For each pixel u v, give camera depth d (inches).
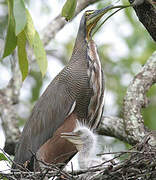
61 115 491.8
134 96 483.2
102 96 494.3
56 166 441.1
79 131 454.3
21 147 502.0
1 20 622.2
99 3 548.4
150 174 391.9
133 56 637.9
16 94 565.6
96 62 496.1
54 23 601.6
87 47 501.0
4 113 553.0
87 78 493.0
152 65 497.4
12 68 601.6
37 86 639.1
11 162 440.8
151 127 592.1
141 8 412.2
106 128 505.0
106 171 399.5
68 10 414.3
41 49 425.1
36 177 408.5
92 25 503.5
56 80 510.0
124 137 498.9
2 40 609.6
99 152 460.4
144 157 391.2
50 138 491.8
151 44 637.3
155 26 414.3
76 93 492.1
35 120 502.6
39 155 491.2
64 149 487.2
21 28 388.8
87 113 493.4
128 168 394.3
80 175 420.8
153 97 601.3
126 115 476.1
